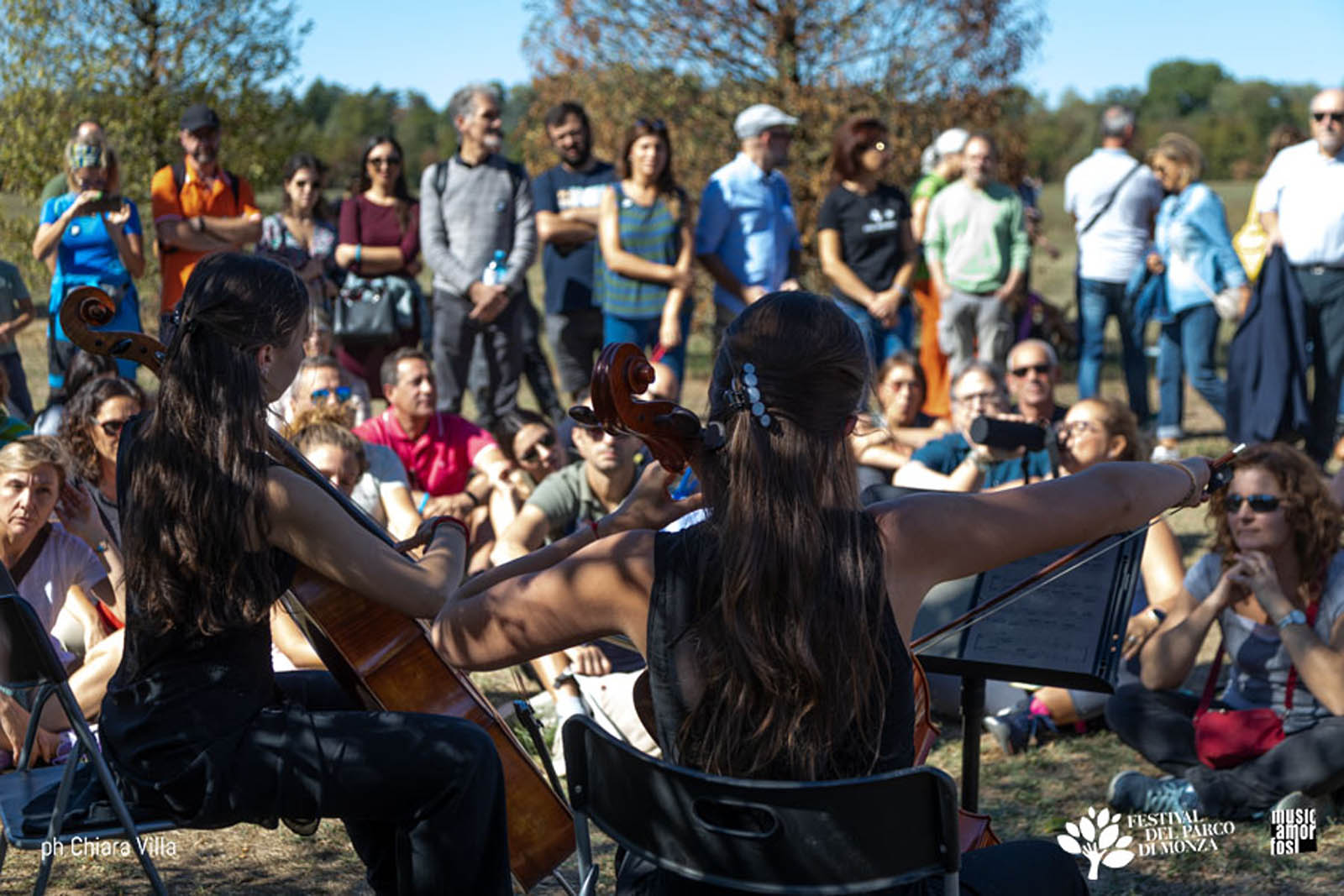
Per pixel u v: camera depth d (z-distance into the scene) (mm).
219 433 2156
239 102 11477
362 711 2410
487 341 7055
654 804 1758
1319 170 7320
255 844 3486
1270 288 7332
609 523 1988
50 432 5414
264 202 12391
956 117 11812
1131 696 3893
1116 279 8867
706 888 1772
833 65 11758
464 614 1841
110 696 2230
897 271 7562
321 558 2236
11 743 3348
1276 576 3621
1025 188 11961
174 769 2158
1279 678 3709
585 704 4074
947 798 1649
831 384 1727
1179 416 8539
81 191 6625
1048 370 5309
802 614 1682
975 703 3105
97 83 11141
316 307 7035
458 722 2271
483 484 5309
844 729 1715
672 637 1737
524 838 2512
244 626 2199
